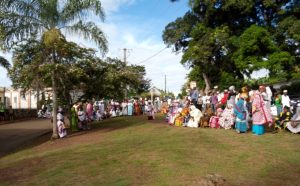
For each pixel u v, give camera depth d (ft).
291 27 108.06
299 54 118.93
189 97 78.07
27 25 66.85
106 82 83.51
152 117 93.66
